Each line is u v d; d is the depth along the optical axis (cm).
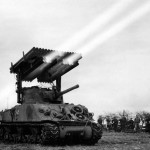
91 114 2183
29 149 1723
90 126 2091
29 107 2088
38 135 2028
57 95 2223
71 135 2009
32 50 2109
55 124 1945
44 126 1914
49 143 1947
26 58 2186
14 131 2362
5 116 2383
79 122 2034
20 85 2317
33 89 2258
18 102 2320
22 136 2183
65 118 2016
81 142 2170
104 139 2578
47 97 2244
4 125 2386
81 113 2105
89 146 1931
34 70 2258
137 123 3962
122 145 2008
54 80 2347
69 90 2172
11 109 2291
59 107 2106
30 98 2245
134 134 3403
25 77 2333
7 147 1850
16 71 2358
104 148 1791
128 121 4166
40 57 2150
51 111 2038
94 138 2100
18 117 2184
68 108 2111
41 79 2325
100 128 2142
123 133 3662
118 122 4406
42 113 2020
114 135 3197
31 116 2055
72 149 1728
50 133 1888
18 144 2042
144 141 2377
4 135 2459
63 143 2117
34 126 2036
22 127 2167
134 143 2186
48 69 2258
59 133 1938
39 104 2073
